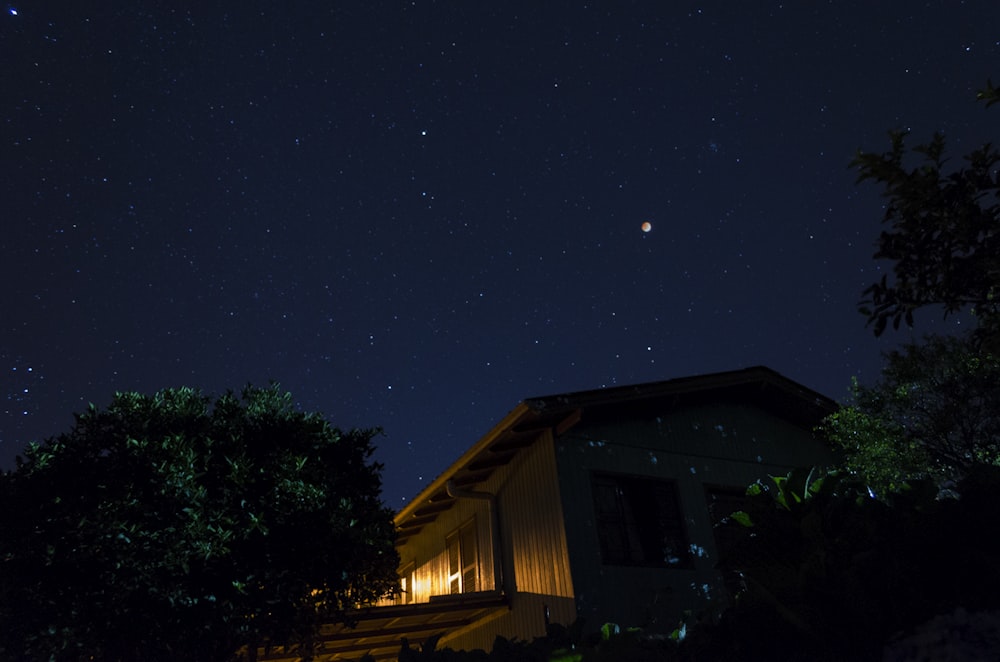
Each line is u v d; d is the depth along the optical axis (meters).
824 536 3.80
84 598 8.69
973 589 3.45
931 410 10.20
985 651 3.00
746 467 14.95
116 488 9.27
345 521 10.56
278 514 9.99
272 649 11.94
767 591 3.74
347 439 11.78
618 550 12.66
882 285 4.80
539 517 13.06
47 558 8.61
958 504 3.67
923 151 4.62
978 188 4.50
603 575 12.20
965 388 9.91
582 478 12.96
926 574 3.60
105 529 8.78
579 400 12.65
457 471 13.96
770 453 15.49
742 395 15.91
